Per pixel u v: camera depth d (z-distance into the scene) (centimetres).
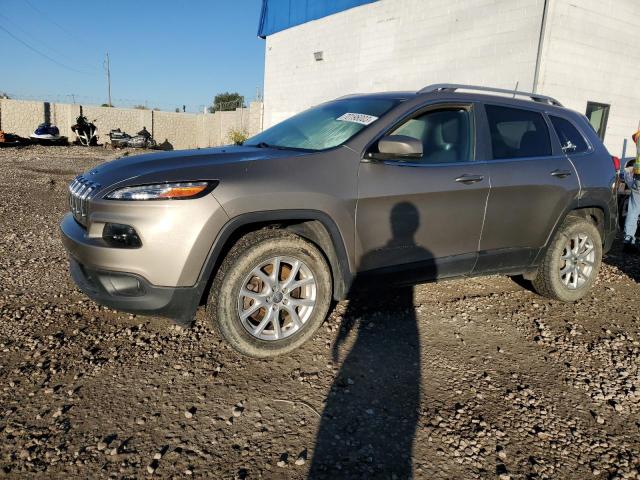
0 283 420
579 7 987
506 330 386
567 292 442
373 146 333
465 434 253
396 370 312
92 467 214
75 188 318
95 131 2692
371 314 396
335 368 310
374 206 326
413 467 227
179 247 271
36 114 2909
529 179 395
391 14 1356
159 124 3192
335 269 329
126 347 321
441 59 1209
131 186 277
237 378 292
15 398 260
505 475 225
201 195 276
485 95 398
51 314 363
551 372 324
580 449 248
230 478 212
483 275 403
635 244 657
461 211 363
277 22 1909
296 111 1852
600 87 1075
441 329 378
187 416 252
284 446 236
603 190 448
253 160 303
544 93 986
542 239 418
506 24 1036
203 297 311
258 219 290
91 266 282
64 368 291
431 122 365
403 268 349
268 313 305
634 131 1184
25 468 212
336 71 1609
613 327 406
